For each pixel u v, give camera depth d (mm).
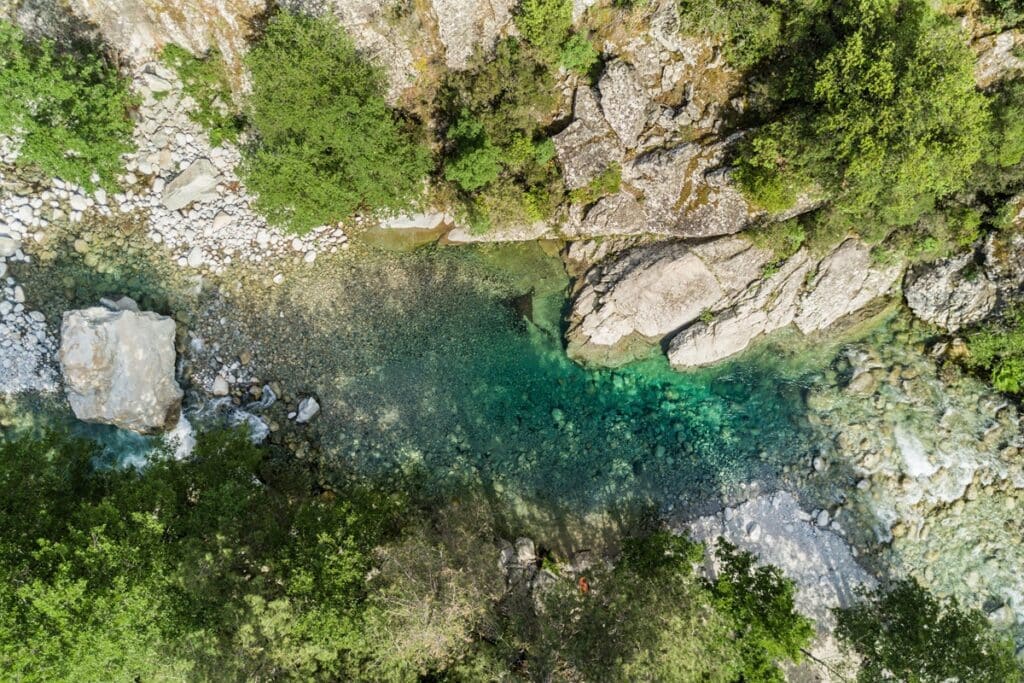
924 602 17156
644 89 18922
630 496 20516
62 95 17547
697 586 16922
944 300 20094
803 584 19047
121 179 20016
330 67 17344
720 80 18594
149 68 19312
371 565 16578
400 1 17484
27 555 14383
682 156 19078
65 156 18703
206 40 18688
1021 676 17562
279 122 17641
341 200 19828
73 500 16016
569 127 19234
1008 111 16891
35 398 19328
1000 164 17766
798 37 17000
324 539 15406
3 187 19156
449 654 16359
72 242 19812
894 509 19594
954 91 15664
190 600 14797
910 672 16031
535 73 18703
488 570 18672
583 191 19953
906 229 19641
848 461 20016
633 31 18281
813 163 17391
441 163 20328
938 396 20281
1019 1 17234
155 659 14172
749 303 20469
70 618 13508
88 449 16984
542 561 19922
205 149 20312
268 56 16766
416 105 19672
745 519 19766
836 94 16234
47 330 19500
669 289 20438
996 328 19500
